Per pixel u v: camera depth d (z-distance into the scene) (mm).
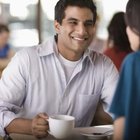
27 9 6488
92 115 2215
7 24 6465
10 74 2066
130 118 1205
